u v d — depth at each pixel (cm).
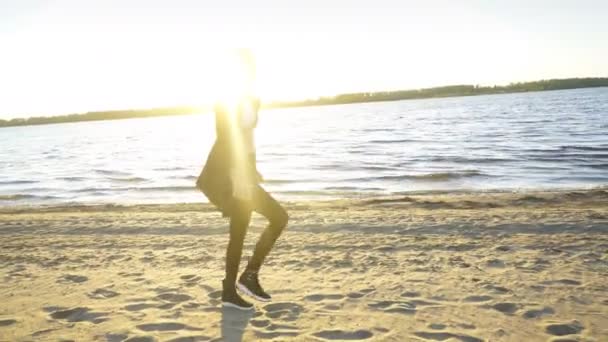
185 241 700
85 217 1073
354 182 1733
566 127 4084
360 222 826
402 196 1377
